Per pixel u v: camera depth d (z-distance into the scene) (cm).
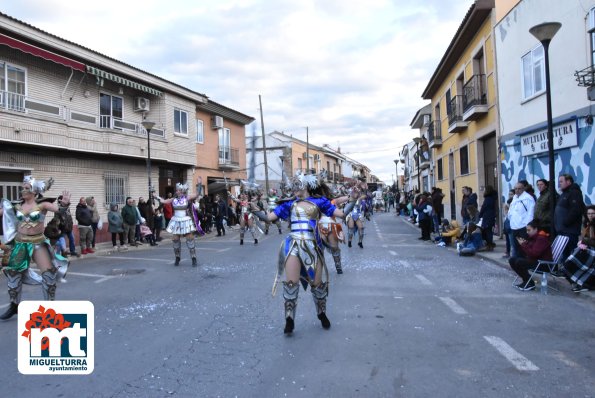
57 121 1661
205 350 495
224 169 2969
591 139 1039
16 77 1572
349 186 941
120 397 382
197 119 2705
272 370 435
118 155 1956
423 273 963
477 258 1183
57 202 1308
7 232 634
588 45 1052
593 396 373
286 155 5053
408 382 403
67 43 1686
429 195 1727
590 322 590
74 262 1244
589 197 1052
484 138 1848
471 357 463
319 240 571
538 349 487
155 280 927
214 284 873
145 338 539
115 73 1958
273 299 739
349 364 447
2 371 442
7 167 1538
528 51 1367
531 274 788
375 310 657
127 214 1576
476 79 1816
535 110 1328
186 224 1114
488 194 1236
